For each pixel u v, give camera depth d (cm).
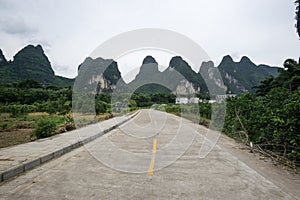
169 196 385
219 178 484
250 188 426
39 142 870
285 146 630
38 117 2178
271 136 723
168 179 477
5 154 650
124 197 380
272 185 444
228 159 667
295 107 575
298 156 603
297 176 509
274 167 583
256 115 860
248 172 533
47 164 596
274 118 609
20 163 546
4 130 1441
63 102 2192
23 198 374
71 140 917
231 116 1124
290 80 1425
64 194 392
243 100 1041
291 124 577
